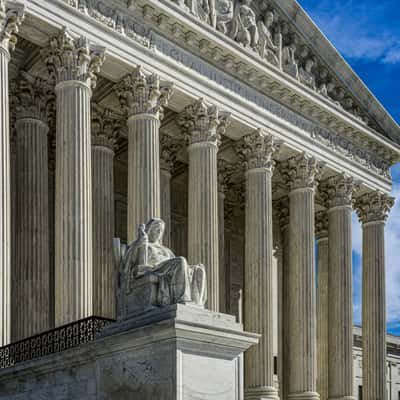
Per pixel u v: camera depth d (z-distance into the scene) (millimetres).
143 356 21359
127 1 44344
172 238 63375
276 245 71500
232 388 21547
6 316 34250
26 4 39250
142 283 22750
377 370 63625
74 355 24000
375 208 66188
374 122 66875
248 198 53500
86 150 40312
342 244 61094
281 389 67625
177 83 47344
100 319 27250
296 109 57375
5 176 35781
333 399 58688
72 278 38188
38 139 45781
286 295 67938
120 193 60094
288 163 57844
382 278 65375
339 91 63156
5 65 37406
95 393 23031
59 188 39594
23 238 44500
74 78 40812
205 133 49250
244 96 52781
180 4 48094
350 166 62500
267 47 55469
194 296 22781
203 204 48375
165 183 54812
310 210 57094
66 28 40844
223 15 52531
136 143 44688
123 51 44031
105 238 49656
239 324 21969
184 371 20516
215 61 50562
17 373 27156
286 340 67062
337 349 59344
